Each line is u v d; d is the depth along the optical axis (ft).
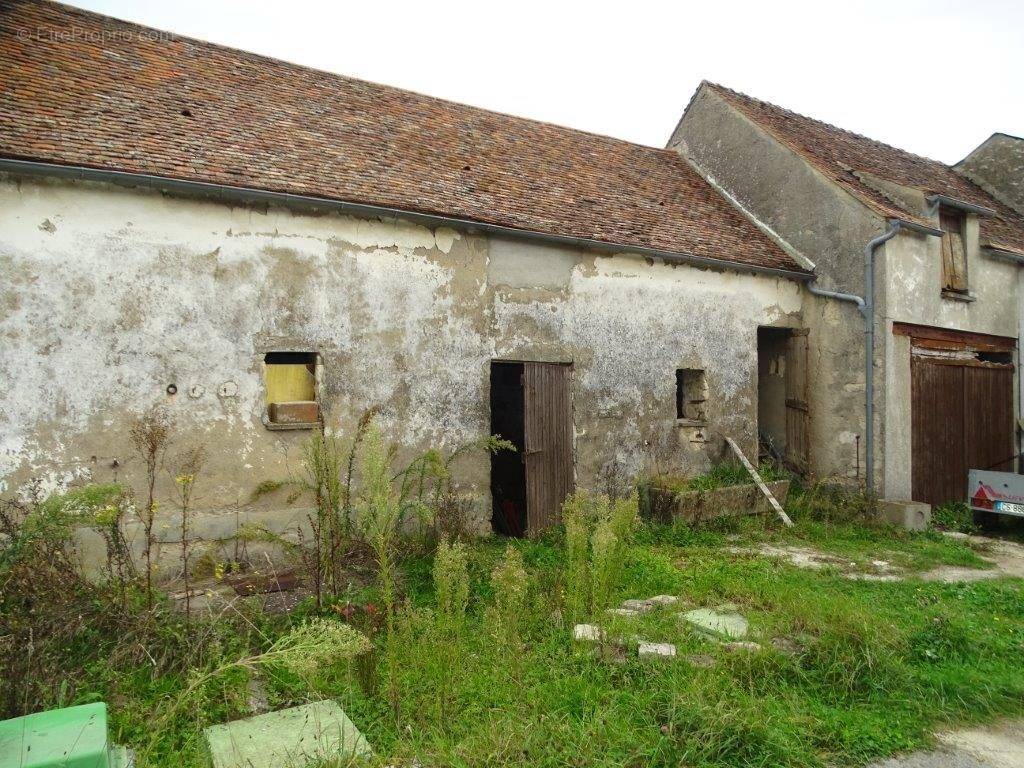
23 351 19.84
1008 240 44.88
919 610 20.03
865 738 12.51
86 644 14.87
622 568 21.90
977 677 15.20
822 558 27.40
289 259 23.97
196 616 16.99
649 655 15.12
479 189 30.19
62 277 20.39
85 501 16.38
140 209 21.54
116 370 21.07
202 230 22.50
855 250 37.24
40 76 24.11
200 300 22.43
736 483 33.81
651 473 33.37
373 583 21.39
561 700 13.43
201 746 12.01
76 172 20.07
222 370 22.70
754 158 42.60
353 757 11.24
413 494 26.05
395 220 26.12
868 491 36.35
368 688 13.97
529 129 40.19
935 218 38.37
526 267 29.55
